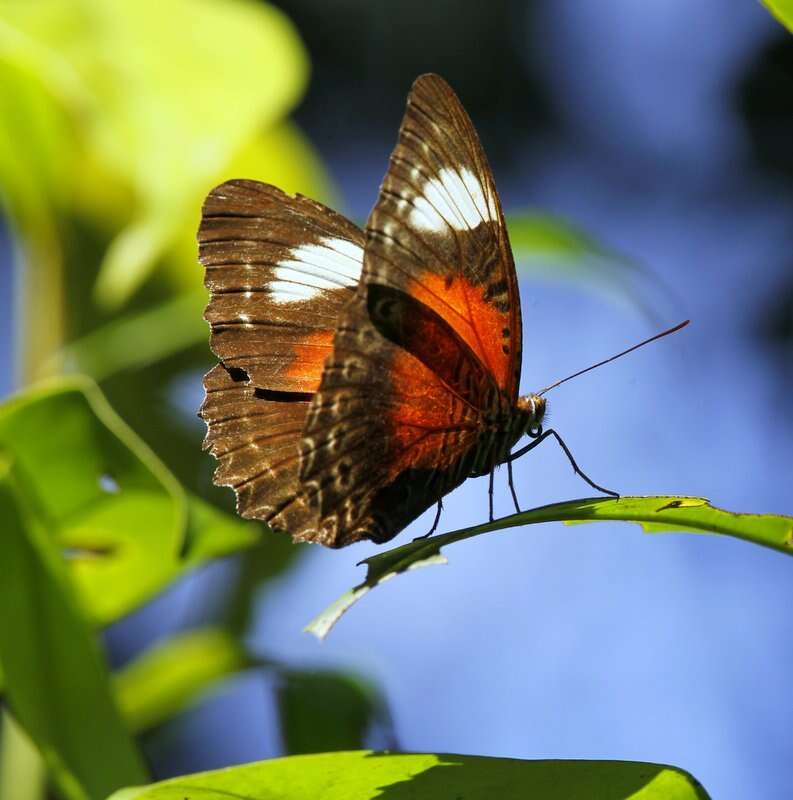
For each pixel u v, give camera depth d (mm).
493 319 825
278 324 823
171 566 823
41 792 819
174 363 864
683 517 777
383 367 815
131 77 821
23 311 847
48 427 804
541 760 776
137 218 848
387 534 829
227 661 837
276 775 773
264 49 824
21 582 799
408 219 812
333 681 836
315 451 813
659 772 773
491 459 835
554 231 841
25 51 820
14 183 845
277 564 861
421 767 775
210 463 866
